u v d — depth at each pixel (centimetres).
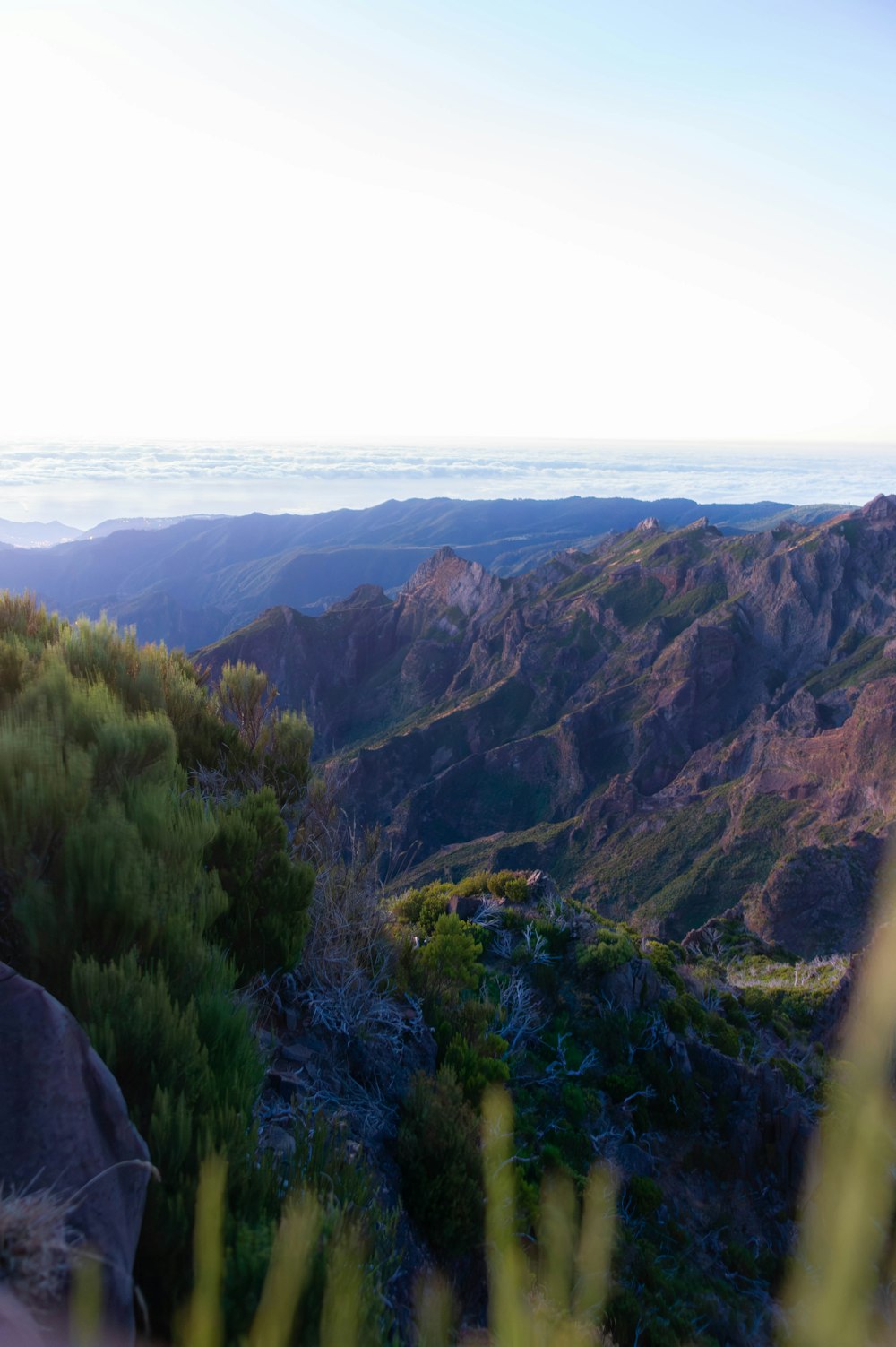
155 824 456
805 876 7550
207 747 780
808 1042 1387
